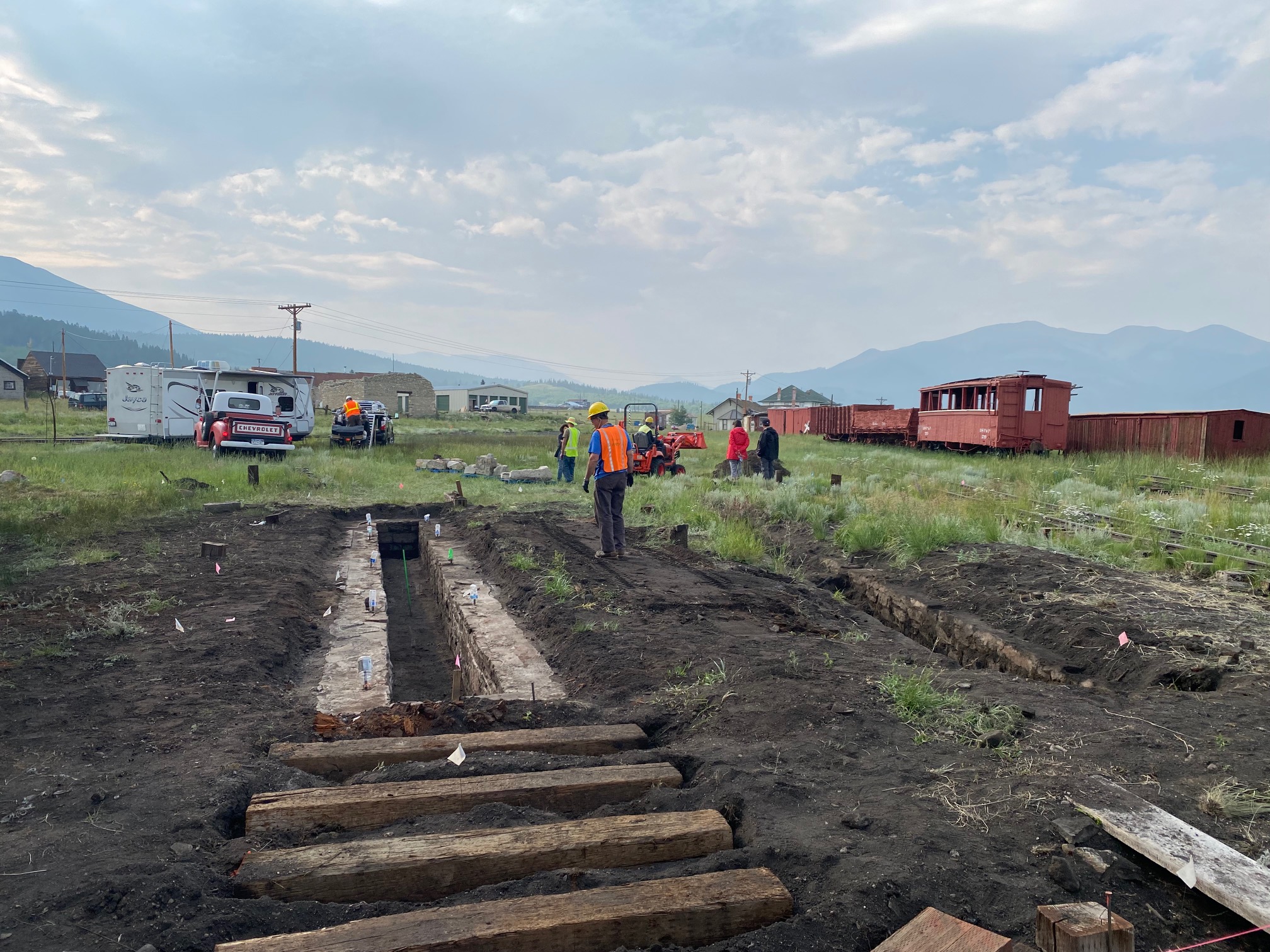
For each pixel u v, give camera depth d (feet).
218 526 39.34
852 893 9.11
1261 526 36.58
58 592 25.20
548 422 249.55
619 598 26.12
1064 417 95.14
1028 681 17.87
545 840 10.50
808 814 11.42
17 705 15.84
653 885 9.29
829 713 15.31
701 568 32.78
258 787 12.59
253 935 8.75
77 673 17.92
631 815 11.31
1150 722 15.01
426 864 10.01
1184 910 9.30
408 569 41.19
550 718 16.49
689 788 12.63
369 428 95.30
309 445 95.25
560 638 22.34
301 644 22.44
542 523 41.86
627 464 33.42
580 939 8.61
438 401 339.77
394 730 15.52
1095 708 15.79
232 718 15.67
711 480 61.26
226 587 26.53
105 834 10.72
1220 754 13.34
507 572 30.63
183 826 11.03
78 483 51.24
